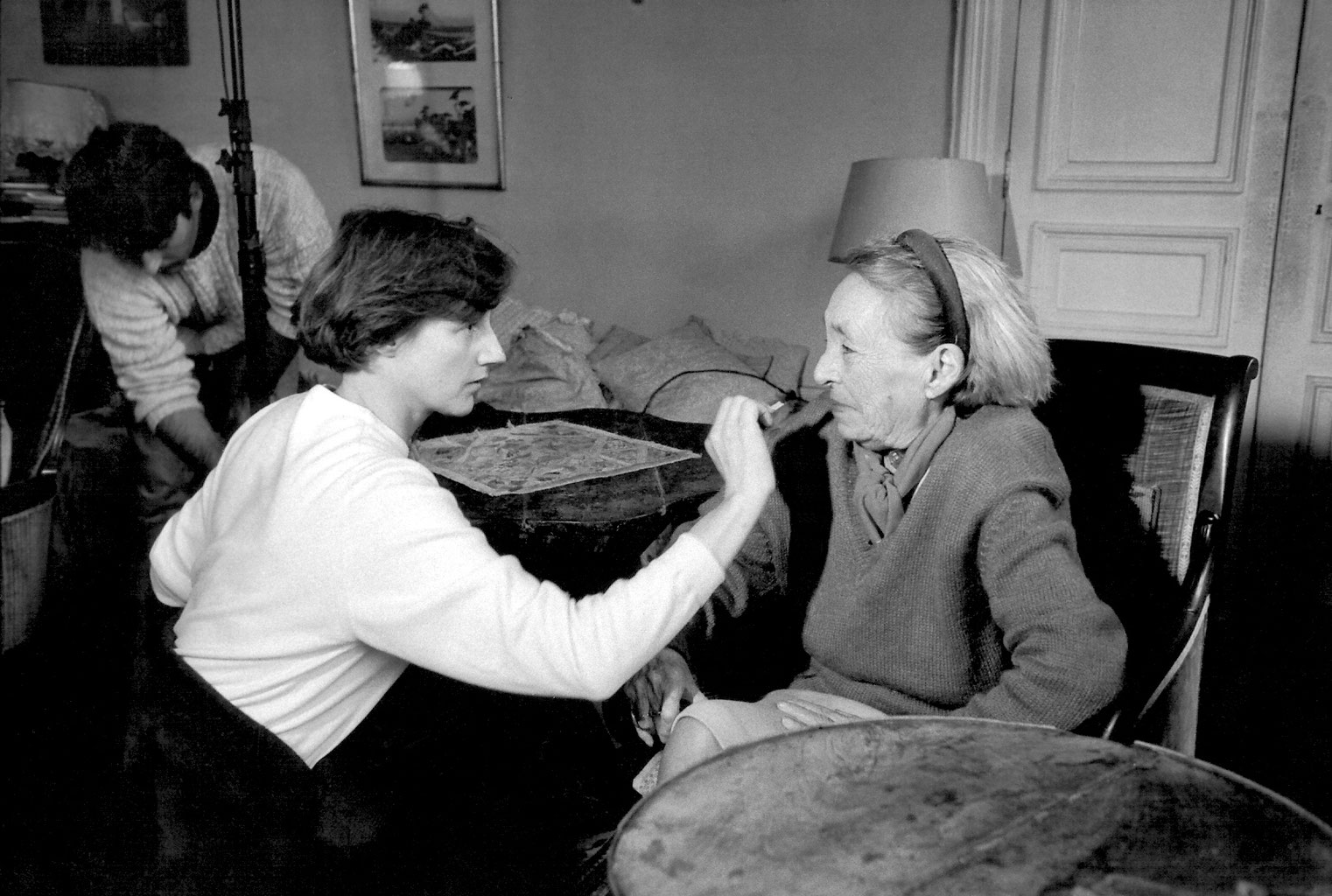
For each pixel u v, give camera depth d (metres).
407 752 1.14
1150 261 3.24
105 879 1.05
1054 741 0.96
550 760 1.33
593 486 1.89
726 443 1.15
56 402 2.00
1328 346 3.10
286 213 2.45
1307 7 2.95
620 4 3.66
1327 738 2.50
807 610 1.43
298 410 1.10
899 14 3.34
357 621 1.01
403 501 1.00
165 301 2.21
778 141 3.57
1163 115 3.14
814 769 0.91
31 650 2.08
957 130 3.32
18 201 3.64
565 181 3.86
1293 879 0.75
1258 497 3.24
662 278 3.82
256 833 1.04
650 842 0.81
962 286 1.26
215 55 4.08
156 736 1.07
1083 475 1.55
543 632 0.98
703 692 1.47
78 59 4.18
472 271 1.11
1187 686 1.36
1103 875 0.75
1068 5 3.17
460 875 1.11
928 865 0.77
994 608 1.21
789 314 3.68
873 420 1.28
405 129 3.99
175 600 1.25
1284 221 3.08
